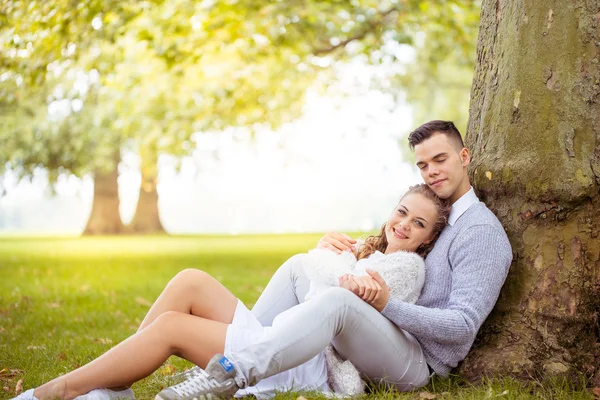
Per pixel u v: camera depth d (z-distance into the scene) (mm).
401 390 3281
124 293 8109
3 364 4230
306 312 2992
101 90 18266
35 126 22828
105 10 9156
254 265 12227
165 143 16500
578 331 3377
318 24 11383
